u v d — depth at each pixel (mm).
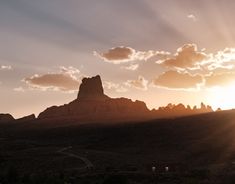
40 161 141500
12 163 138750
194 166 120375
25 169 127125
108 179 72062
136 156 159250
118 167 116938
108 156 151875
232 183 77062
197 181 80438
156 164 128250
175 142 187750
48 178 80875
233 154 145375
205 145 169500
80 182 79062
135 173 89750
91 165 130500
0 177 81062
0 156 151125
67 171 113250
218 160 136750
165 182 81500
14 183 77688
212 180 80938
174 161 140875
